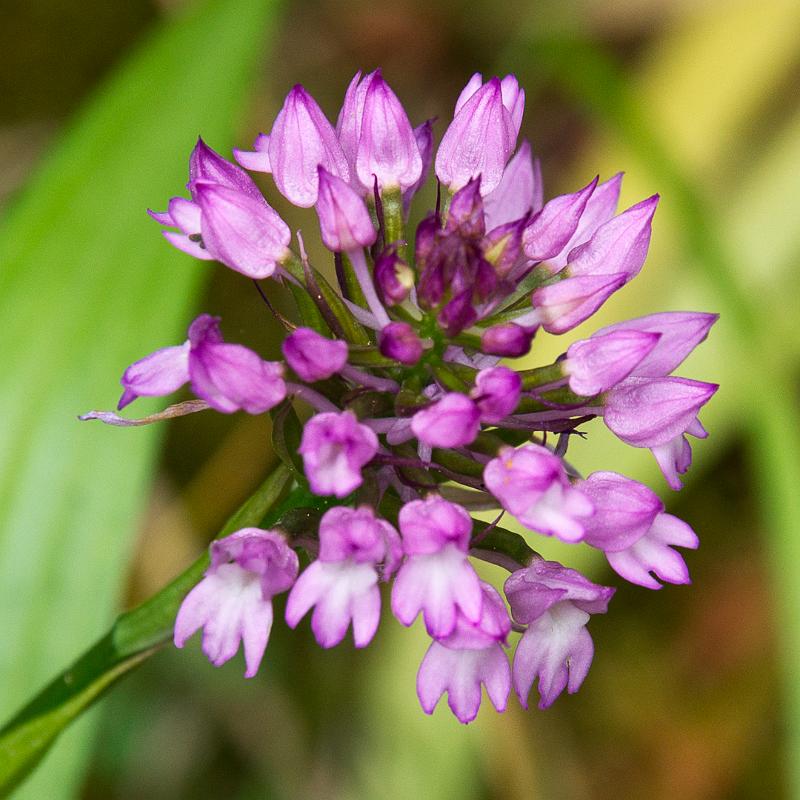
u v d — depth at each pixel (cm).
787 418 34
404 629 37
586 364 30
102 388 33
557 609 30
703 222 36
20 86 39
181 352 30
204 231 30
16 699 32
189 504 38
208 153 30
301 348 29
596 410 30
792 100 39
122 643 31
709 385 30
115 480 33
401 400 30
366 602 29
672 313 30
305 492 30
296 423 30
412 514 29
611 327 30
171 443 38
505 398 29
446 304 30
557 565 30
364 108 30
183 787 38
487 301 30
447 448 30
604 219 31
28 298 33
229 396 29
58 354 33
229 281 38
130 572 38
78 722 32
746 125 39
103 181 33
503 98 31
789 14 39
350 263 30
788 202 38
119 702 37
